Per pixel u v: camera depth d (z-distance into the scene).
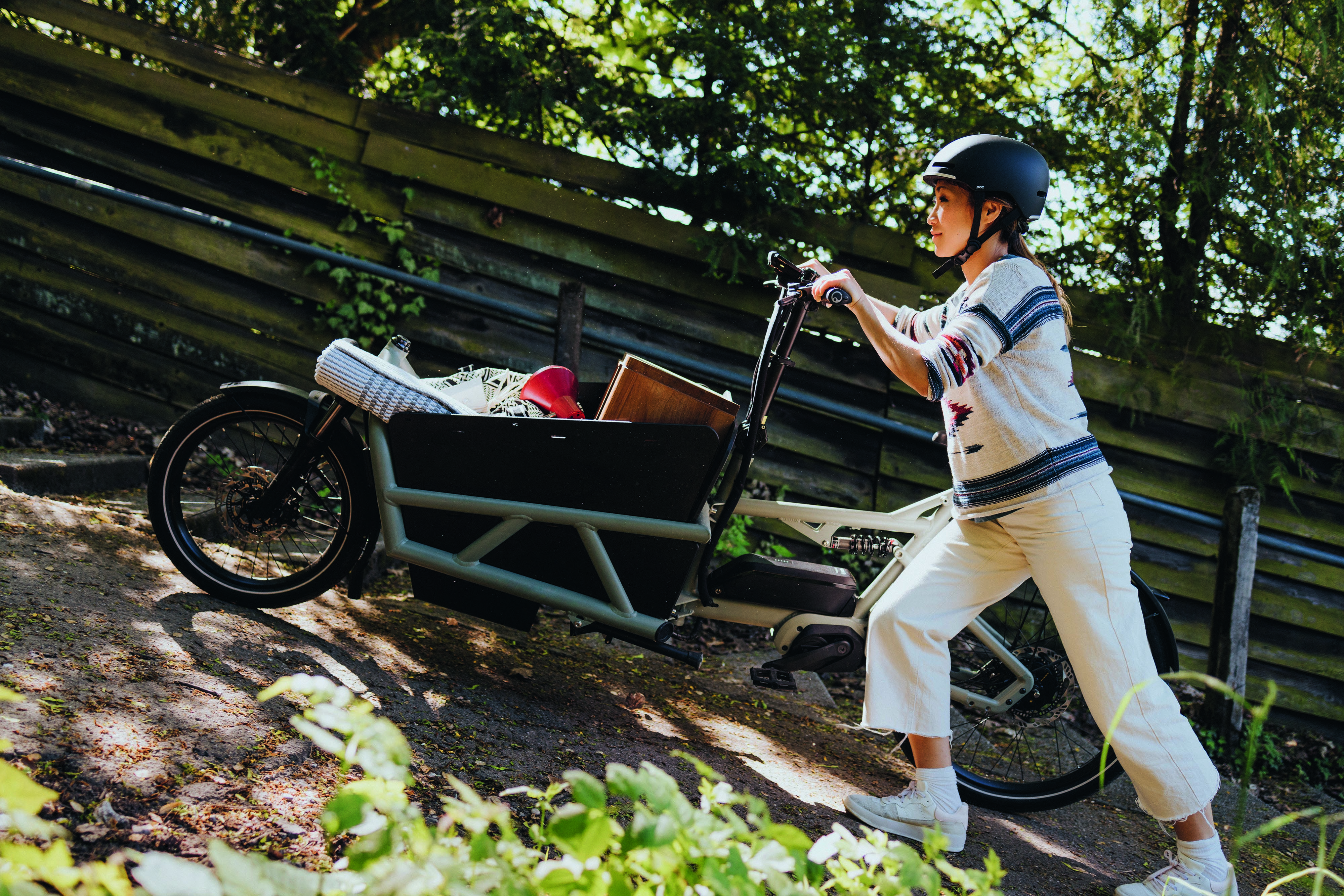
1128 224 4.85
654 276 4.85
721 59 4.64
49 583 2.42
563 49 4.88
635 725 2.75
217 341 4.87
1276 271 4.51
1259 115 4.45
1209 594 4.85
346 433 2.75
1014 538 2.27
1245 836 1.03
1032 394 2.17
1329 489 4.84
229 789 1.64
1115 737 2.18
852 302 2.20
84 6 4.76
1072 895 2.34
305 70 5.25
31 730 1.63
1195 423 4.82
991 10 4.86
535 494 2.62
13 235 4.81
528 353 4.88
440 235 4.85
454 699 2.49
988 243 2.31
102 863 1.33
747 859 0.91
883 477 4.87
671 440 2.51
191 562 2.75
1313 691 4.85
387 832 0.86
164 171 4.82
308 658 2.48
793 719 3.36
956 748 3.53
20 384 4.86
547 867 0.91
